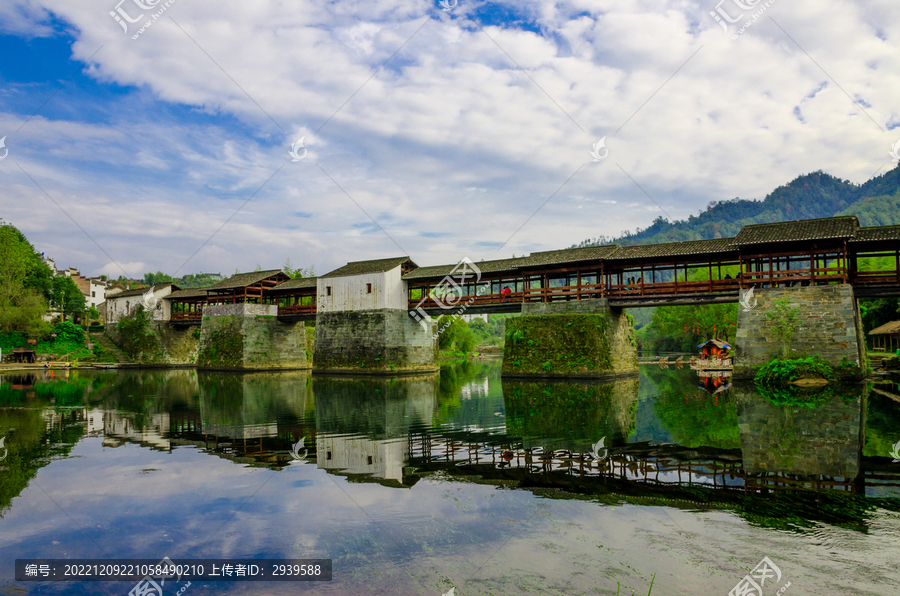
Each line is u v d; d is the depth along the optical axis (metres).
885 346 42.75
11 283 58.38
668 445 12.42
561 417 17.42
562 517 7.52
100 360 58.94
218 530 7.34
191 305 65.00
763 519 7.30
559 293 35.66
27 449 12.96
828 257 26.56
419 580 5.70
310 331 63.12
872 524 7.05
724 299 30.22
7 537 7.23
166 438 14.32
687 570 5.77
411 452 12.21
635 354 38.59
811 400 20.12
